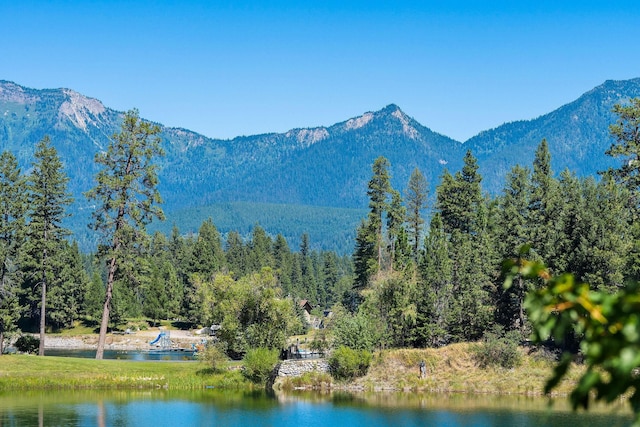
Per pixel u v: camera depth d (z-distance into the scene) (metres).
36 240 75.56
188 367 61.94
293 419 44.97
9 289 76.00
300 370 61.97
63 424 40.91
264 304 62.53
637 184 51.03
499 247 71.81
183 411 46.91
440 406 50.56
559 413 46.56
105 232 66.25
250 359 59.59
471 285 67.44
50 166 77.19
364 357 61.97
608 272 58.69
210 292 64.19
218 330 63.81
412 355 63.31
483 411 48.03
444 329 68.62
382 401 53.03
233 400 52.41
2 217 73.44
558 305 5.02
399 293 66.75
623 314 4.36
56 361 60.16
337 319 67.50
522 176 89.31
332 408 49.41
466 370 61.75
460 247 76.19
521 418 44.97
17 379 54.53
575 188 81.75
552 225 70.62
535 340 4.97
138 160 66.25
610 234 59.44
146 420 43.16
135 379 57.22
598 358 4.16
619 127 50.88
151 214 66.56
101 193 65.69
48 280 78.62
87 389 55.44
